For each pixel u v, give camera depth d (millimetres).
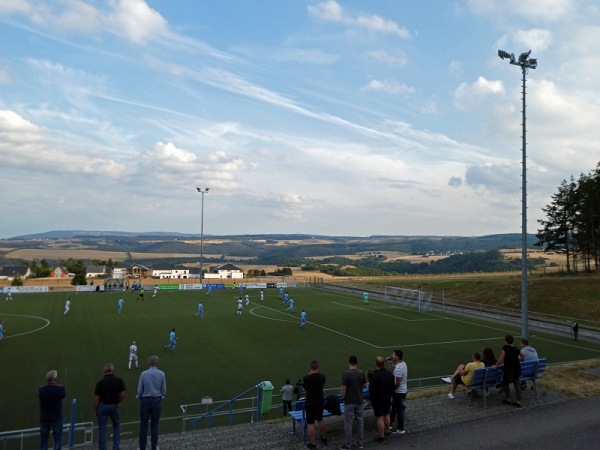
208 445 10531
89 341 36219
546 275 71438
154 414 10227
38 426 19016
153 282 101625
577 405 13078
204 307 57844
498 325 45562
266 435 11250
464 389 15211
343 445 9984
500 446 10102
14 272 141125
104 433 9961
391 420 11125
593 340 37594
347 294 75938
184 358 31234
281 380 26375
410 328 43656
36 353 32062
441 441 10422
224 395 23531
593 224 65188
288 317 50094
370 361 30938
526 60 24219
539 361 14305
